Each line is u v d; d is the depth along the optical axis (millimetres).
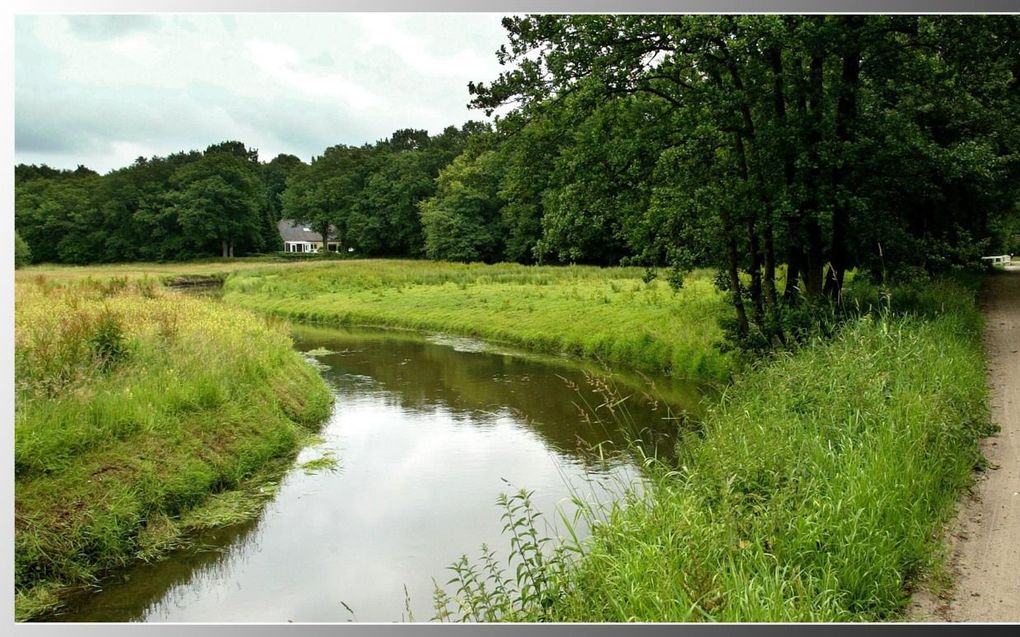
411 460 11570
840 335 11344
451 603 7000
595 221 15172
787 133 13438
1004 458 7707
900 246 14469
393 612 6910
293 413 13547
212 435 10648
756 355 13508
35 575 7273
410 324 30938
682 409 14281
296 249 117688
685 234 14891
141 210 69688
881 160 14062
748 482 6465
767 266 14438
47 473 8016
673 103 14625
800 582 4812
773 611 4656
